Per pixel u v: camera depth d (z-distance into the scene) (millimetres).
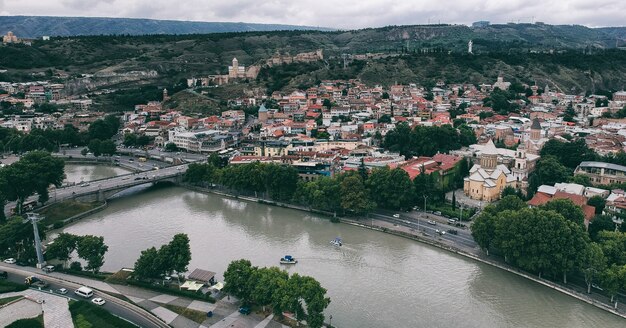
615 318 174625
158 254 192625
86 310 167750
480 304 185000
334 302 185625
